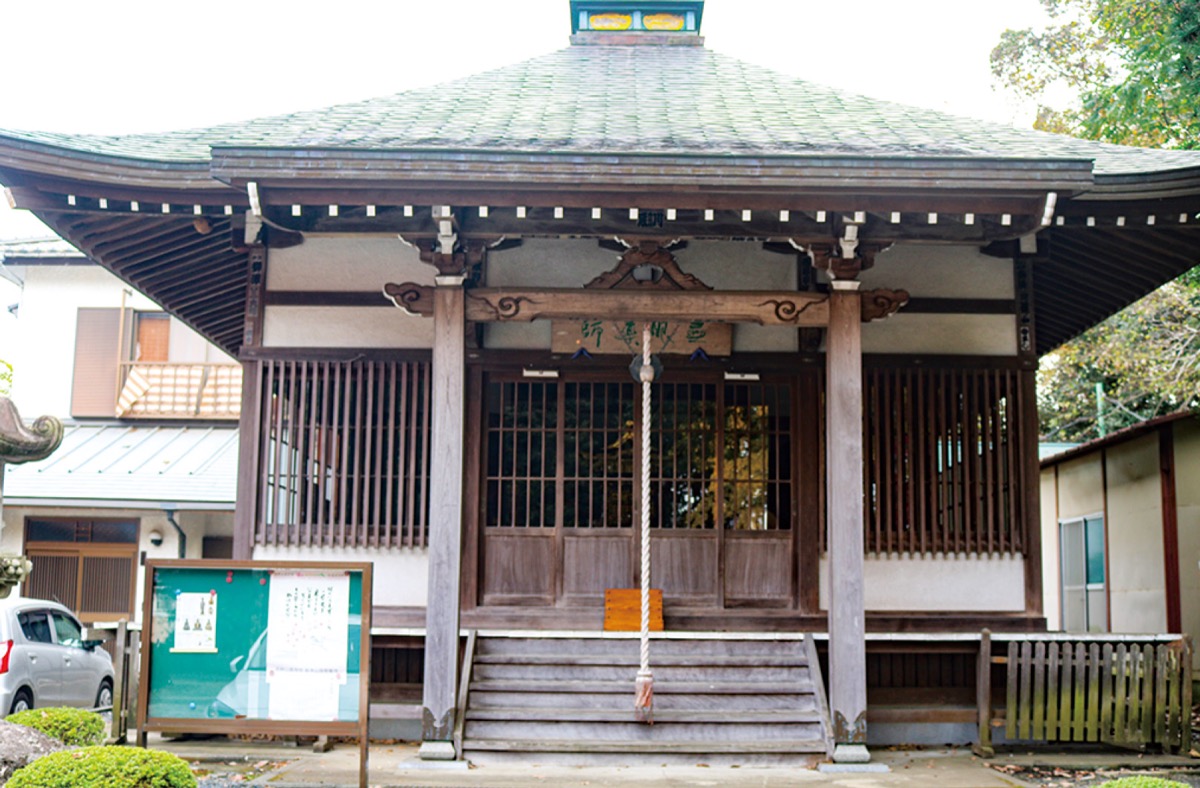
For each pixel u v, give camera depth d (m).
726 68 11.70
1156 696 8.52
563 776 7.58
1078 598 17.78
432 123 8.80
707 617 9.92
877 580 9.92
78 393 19.47
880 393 10.10
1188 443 13.88
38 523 17.41
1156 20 12.00
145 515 17.30
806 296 8.48
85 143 8.59
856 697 8.09
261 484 9.95
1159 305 17.34
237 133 8.62
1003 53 20.00
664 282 8.59
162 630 6.93
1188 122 13.57
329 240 10.23
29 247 19.67
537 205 7.79
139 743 6.83
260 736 9.14
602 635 9.12
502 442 10.23
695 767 7.95
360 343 10.14
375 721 9.16
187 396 19.30
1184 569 13.88
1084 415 24.94
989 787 7.32
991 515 9.97
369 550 9.95
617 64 11.81
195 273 10.65
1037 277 11.08
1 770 5.54
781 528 10.16
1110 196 8.40
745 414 10.29
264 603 6.93
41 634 11.48
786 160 7.47
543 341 10.20
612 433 10.23
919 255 10.23
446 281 8.41
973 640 8.73
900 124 9.17
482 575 10.04
